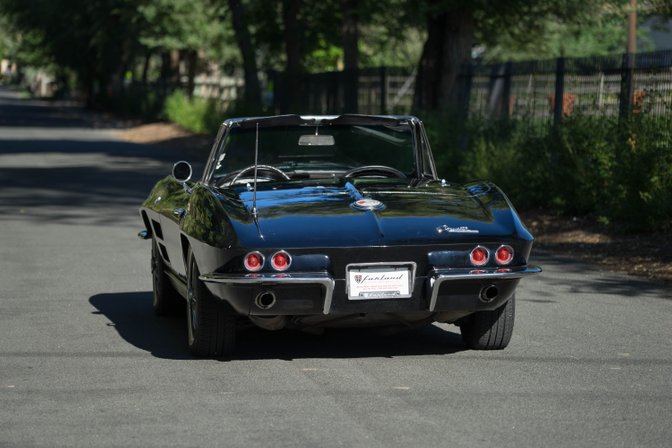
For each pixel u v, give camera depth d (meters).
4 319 25.78
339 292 19.59
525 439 15.55
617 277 32.44
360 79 89.00
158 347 22.64
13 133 136.50
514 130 56.34
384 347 22.39
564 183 48.03
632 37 92.56
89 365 20.81
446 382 19.17
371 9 96.38
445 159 61.31
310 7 115.88
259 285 19.38
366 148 24.02
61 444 15.50
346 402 17.77
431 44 76.81
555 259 36.66
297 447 15.23
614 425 16.30
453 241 19.78
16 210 51.88
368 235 19.62
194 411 17.28
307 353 21.83
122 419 16.81
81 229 44.84
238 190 22.38
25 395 18.41
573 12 75.88
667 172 41.22
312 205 20.91
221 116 124.62
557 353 21.64
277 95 117.06
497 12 75.75
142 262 35.66
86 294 29.56
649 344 22.55
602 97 49.12
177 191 24.64
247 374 19.94
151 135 136.38
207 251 19.86
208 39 163.12
